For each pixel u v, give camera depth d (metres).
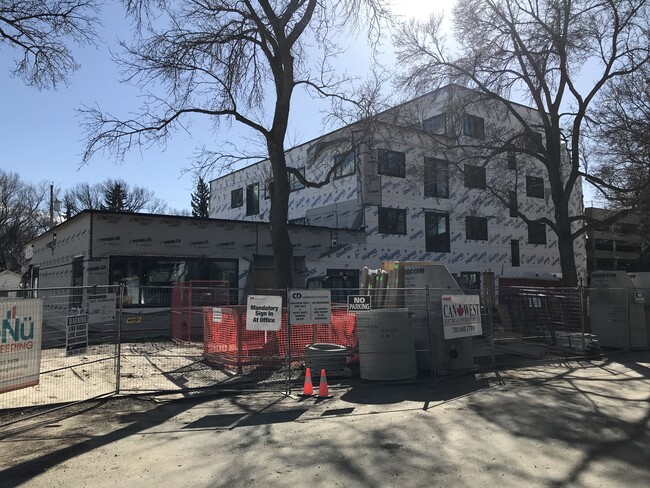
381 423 6.53
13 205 55.12
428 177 22.28
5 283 36.38
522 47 20.16
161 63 12.80
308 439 5.82
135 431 6.24
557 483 4.43
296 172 13.92
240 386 9.00
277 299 9.02
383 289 11.42
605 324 14.69
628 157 22.06
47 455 5.30
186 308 14.66
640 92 20.97
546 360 12.29
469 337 10.68
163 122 13.20
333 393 8.58
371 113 15.08
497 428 6.24
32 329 6.74
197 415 7.07
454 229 29.16
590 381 9.58
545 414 6.95
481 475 4.63
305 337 10.73
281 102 13.23
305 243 23.33
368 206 25.34
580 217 20.80
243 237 21.02
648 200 19.38
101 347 10.72
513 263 32.38
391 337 9.53
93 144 12.82
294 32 13.20
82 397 8.03
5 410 7.15
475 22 20.20
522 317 14.61
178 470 4.82
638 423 6.45
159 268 19.11
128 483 4.50
